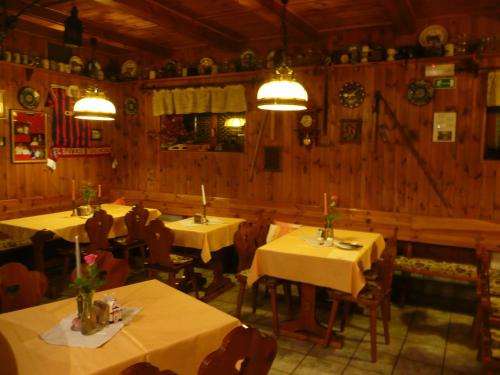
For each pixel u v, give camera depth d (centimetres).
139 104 592
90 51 579
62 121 539
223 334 189
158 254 380
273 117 502
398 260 401
